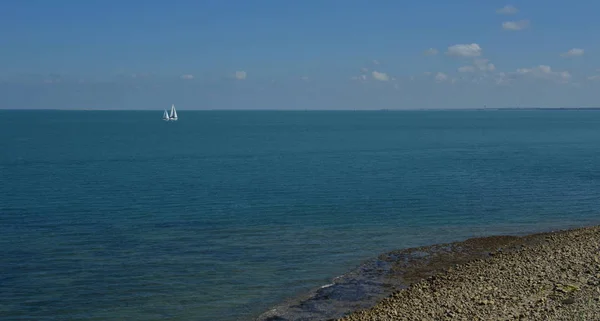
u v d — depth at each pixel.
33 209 46.12
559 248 30.06
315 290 26.20
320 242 35.12
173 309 24.00
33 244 34.38
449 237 36.56
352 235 37.03
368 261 30.78
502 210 45.94
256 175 69.94
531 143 131.00
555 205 48.12
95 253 32.38
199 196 53.06
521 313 19.95
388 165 81.69
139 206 47.69
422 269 29.14
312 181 63.84
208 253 32.47
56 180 64.88
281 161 88.31
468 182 62.59
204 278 27.92
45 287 26.56
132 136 162.88
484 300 21.92
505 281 24.53
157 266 29.88
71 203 49.06
